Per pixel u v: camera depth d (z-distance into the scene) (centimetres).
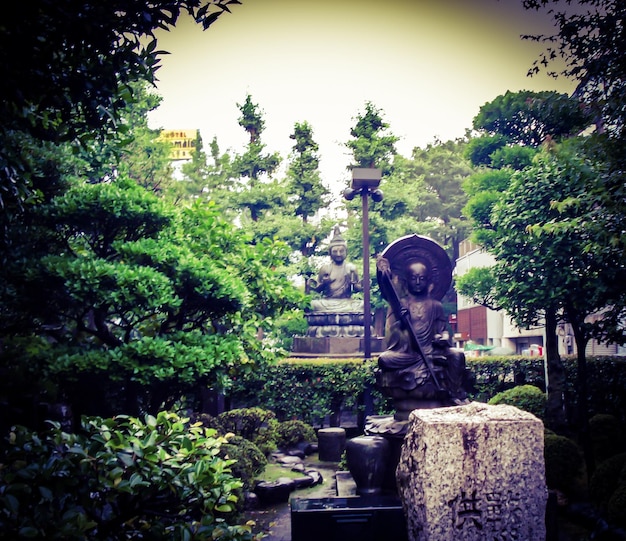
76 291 783
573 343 1920
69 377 801
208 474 470
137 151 1580
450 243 3262
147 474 443
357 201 2400
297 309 1175
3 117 520
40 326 928
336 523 686
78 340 930
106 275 795
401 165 2523
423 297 1049
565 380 1212
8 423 854
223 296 891
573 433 1262
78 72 472
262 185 2412
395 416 986
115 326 1018
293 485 1041
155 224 920
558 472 899
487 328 3100
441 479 482
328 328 1825
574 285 978
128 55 475
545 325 1216
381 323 2406
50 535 373
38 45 426
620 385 1242
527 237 1043
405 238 1065
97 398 922
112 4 427
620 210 759
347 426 1586
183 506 483
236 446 1054
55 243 912
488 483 484
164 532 446
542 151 1130
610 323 952
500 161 1385
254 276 1057
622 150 761
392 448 920
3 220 721
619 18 733
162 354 809
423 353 980
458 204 3138
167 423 509
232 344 891
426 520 479
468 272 1358
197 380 916
